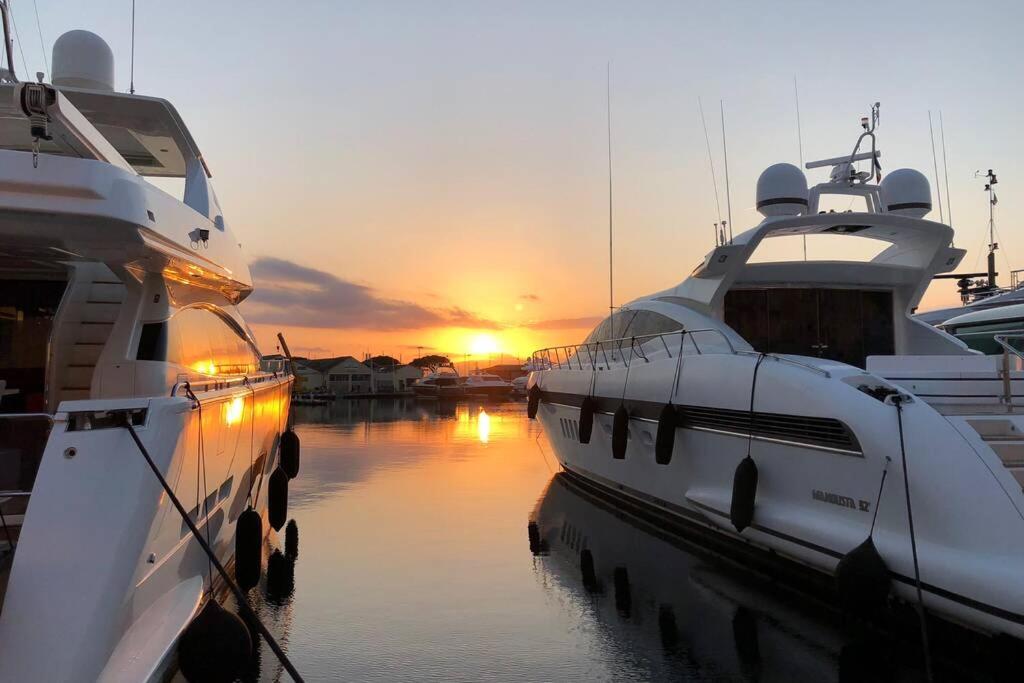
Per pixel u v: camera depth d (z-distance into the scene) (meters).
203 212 5.33
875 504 4.61
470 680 4.07
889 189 8.23
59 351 4.73
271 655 4.40
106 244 3.84
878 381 4.92
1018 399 5.55
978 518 4.05
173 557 3.79
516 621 5.02
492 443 16.20
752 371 5.80
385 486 10.33
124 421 3.25
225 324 6.46
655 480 7.68
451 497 9.52
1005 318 12.20
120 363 4.26
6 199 3.33
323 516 8.31
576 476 10.53
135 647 3.15
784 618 5.10
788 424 5.37
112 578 3.02
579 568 6.32
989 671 4.10
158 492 3.30
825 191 8.55
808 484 5.21
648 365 7.59
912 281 7.63
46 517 2.99
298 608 5.23
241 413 5.30
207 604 3.50
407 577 6.00
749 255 7.12
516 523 8.03
